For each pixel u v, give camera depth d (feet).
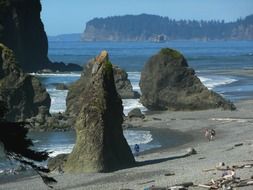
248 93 436.35
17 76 321.11
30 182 156.35
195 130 260.21
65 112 326.44
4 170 164.86
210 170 151.53
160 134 253.44
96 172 169.78
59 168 174.40
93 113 174.50
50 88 499.92
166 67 356.38
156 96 353.92
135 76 632.38
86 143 173.47
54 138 247.91
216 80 567.59
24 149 42.45
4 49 324.80
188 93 349.61
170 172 157.89
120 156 177.27
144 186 140.15
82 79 328.49
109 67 178.50
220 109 332.19
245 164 155.43
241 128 257.14
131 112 310.24
